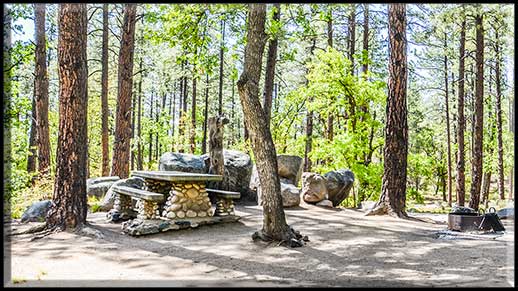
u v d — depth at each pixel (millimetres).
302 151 18562
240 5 7910
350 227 7551
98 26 19328
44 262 5031
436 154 25766
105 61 14391
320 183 10352
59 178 6711
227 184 10328
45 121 11758
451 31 13664
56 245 5848
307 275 4594
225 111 27500
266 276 4539
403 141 9000
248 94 5953
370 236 6793
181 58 9188
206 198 7473
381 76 16656
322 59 13117
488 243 6309
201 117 25812
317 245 6121
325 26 17250
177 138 21906
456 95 22344
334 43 18984
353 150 12875
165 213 7164
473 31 14828
